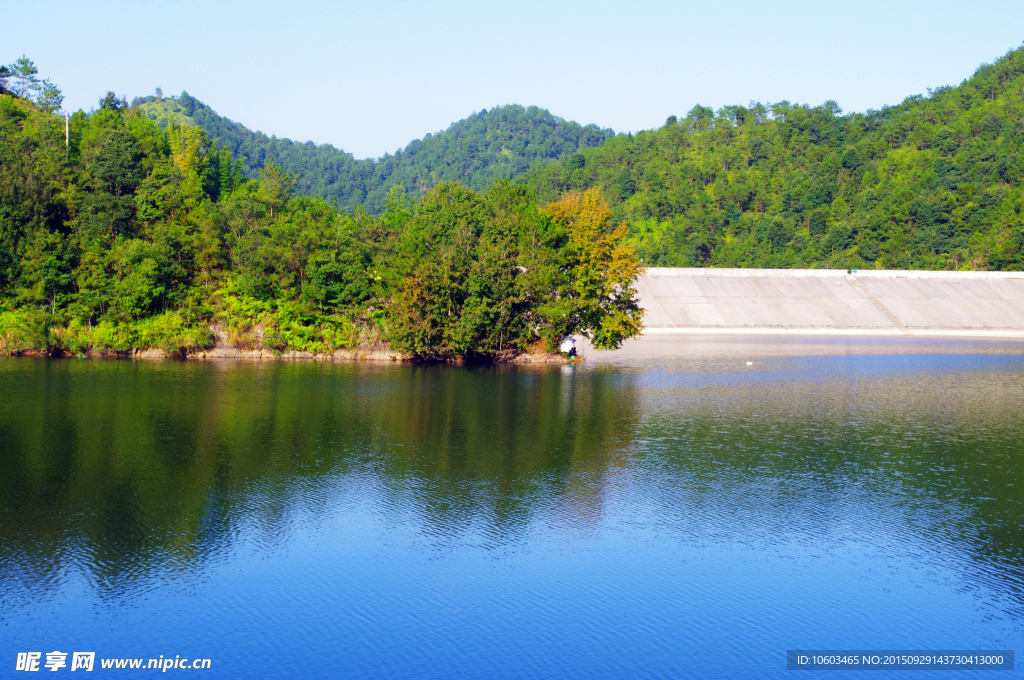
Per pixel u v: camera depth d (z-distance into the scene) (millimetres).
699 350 110562
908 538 40562
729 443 57125
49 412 61031
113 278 89562
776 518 42812
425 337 89812
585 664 29500
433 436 57438
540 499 45062
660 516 42844
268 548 37906
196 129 135000
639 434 59156
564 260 91312
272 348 92750
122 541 38125
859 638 31453
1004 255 187250
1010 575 36781
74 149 117562
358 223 106875
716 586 35250
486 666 29219
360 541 38938
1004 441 58594
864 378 86938
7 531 38719
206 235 93562
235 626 31359
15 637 30281
